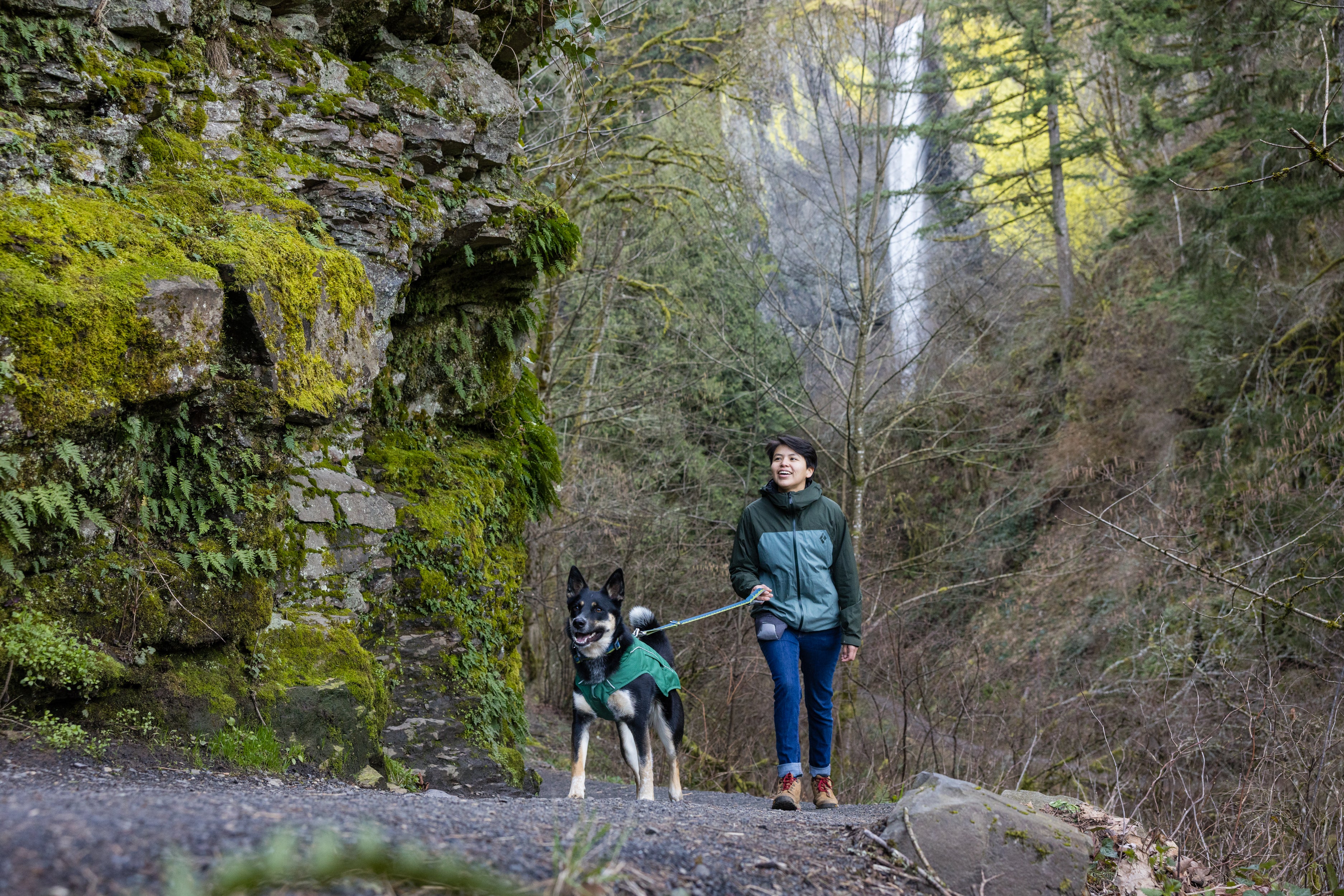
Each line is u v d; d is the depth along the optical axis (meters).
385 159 6.09
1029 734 9.44
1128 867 3.56
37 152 4.29
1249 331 14.80
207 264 4.52
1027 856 3.38
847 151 13.08
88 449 3.93
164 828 2.20
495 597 6.63
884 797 7.87
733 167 14.04
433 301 6.97
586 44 8.06
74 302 3.76
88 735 3.72
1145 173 14.83
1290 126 10.60
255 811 2.56
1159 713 7.73
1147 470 16.80
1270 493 10.56
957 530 16.77
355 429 5.80
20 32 4.35
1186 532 10.12
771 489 5.59
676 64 13.96
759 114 15.30
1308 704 8.02
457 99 6.73
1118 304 20.41
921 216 14.20
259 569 4.73
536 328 8.19
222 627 4.42
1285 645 9.39
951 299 14.84
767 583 5.46
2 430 3.51
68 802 2.51
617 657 5.08
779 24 13.73
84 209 4.23
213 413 4.56
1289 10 11.74
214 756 4.11
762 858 2.99
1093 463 17.83
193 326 4.24
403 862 2.07
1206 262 12.95
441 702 5.83
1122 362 18.98
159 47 5.08
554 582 14.51
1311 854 4.57
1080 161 25.06
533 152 12.66
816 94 13.47
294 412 4.91
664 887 2.46
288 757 4.45
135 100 4.80
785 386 15.60
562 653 14.34
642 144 15.93
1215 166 16.06
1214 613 10.46
